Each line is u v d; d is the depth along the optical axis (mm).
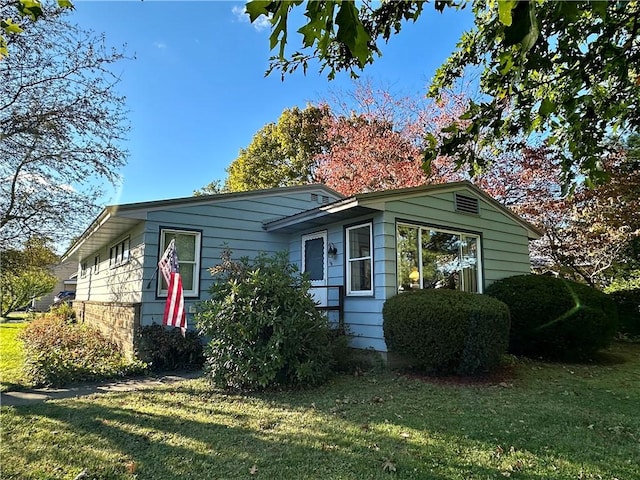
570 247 12773
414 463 3059
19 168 7031
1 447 3338
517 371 6512
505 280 8445
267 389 5309
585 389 5422
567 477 2857
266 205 9484
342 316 7602
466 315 5902
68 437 3557
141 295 7578
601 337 7383
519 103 2795
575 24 2592
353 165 16562
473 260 8578
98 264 12719
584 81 2586
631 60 2572
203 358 7102
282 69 3709
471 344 5898
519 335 7730
